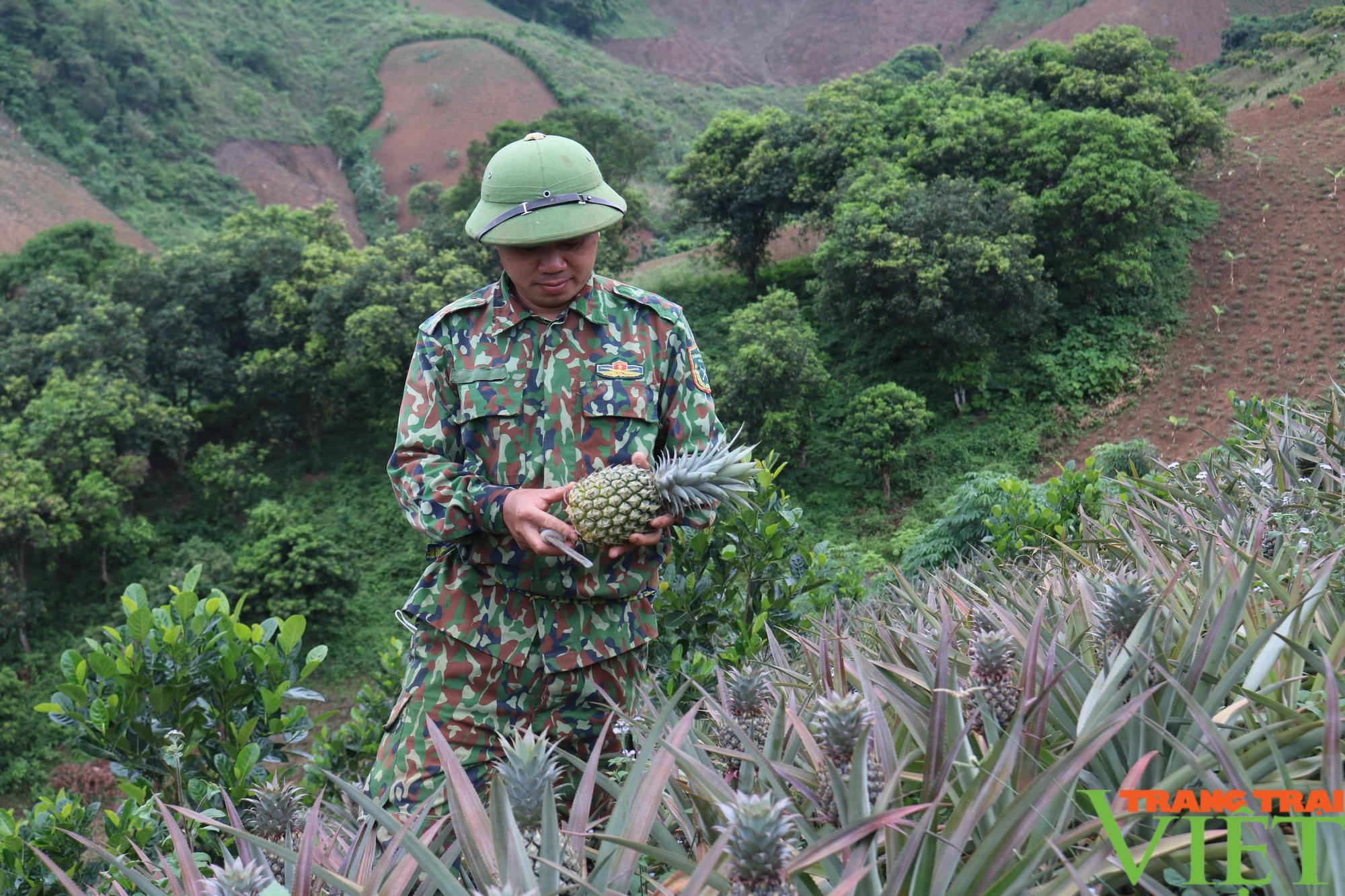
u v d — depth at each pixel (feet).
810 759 5.32
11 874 10.74
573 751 7.69
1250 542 7.96
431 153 283.18
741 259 125.39
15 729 76.13
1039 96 119.34
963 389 94.22
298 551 85.76
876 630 8.73
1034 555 14.67
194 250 114.21
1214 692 5.13
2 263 136.46
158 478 108.68
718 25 442.50
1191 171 112.68
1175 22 307.58
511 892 3.60
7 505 84.38
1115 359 93.71
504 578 7.42
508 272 7.37
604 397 7.44
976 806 4.16
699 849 4.89
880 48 408.26
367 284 106.73
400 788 7.45
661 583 14.21
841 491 89.92
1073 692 5.65
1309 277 96.68
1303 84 154.10
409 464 7.39
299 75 308.60
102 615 93.04
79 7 246.88
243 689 12.01
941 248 88.58
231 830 4.96
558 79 318.86
